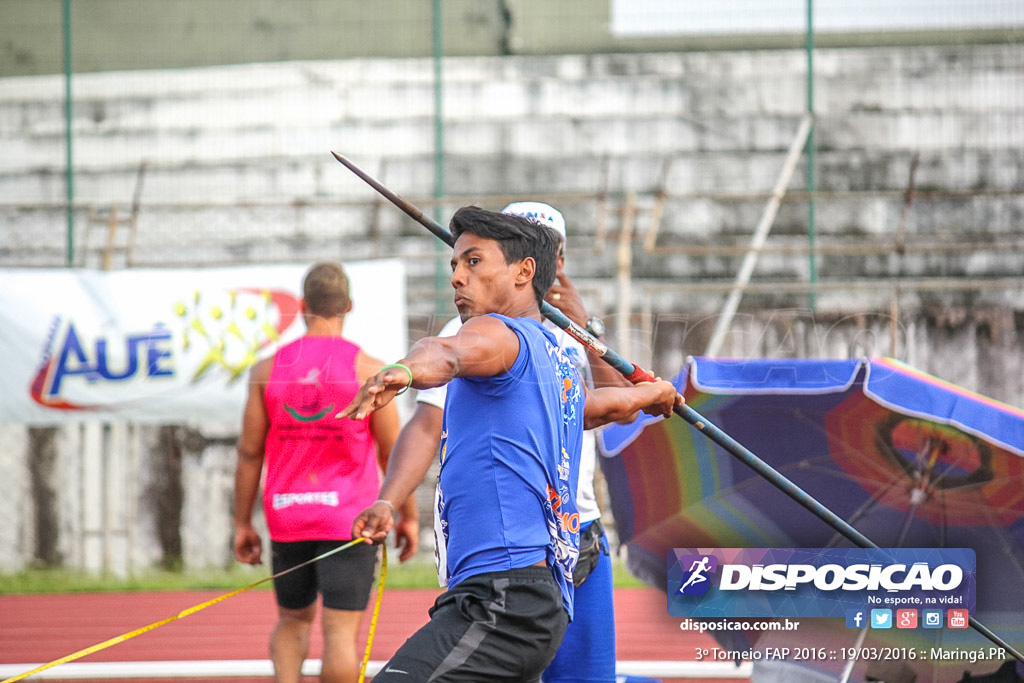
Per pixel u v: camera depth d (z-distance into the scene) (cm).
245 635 2436
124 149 3806
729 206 3709
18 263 3441
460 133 3866
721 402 1290
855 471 1292
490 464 880
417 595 2800
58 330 2584
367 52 3916
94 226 3475
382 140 3841
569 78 3931
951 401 1212
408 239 3609
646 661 1902
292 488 1472
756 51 3950
